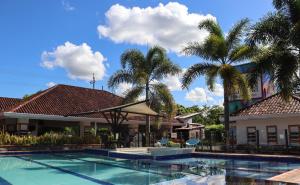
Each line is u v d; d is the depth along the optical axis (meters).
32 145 23.62
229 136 23.95
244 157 20.05
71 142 25.50
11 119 28.20
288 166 16.61
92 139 26.66
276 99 26.17
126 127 34.75
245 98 23.55
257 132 23.00
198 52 25.00
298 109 23.48
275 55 20.02
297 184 9.91
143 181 11.95
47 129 29.91
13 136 23.12
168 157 20.36
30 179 12.55
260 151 22.08
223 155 20.98
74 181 12.05
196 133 40.09
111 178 12.73
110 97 37.78
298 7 20.77
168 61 28.88
